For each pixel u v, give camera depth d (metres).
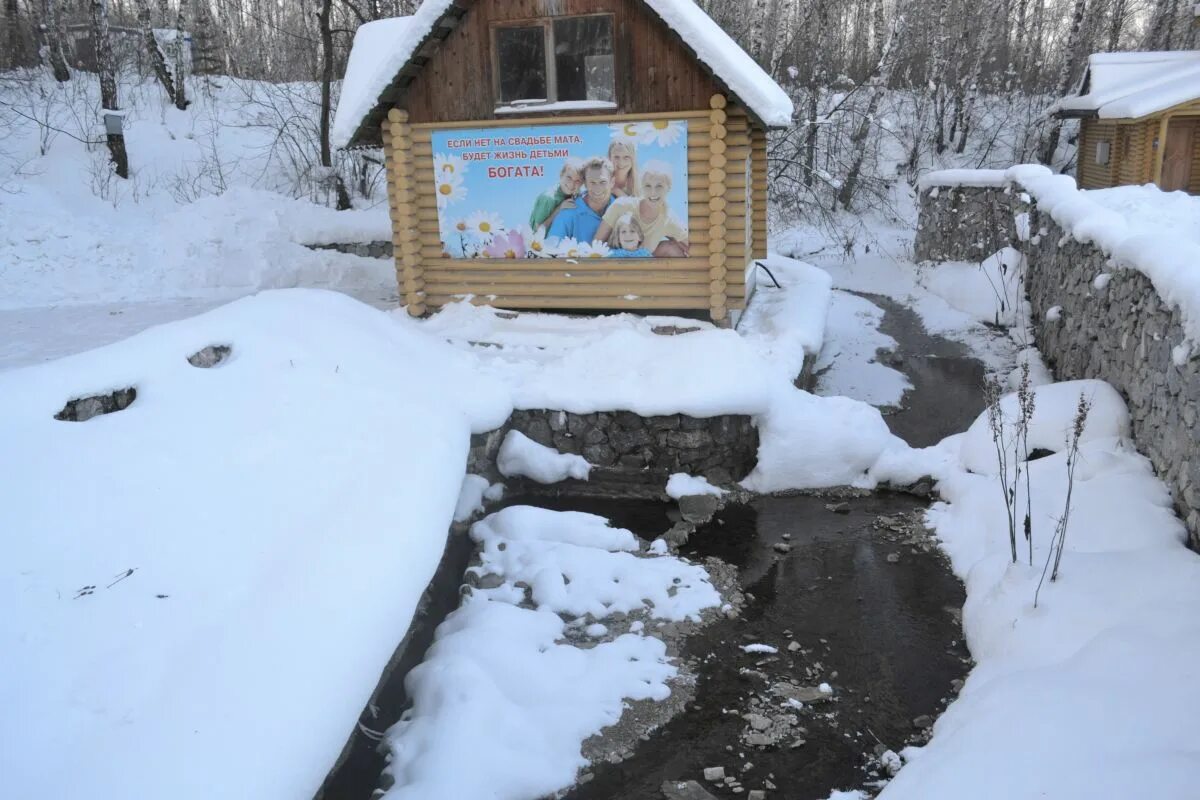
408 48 9.77
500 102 10.24
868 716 5.49
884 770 5.03
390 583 5.16
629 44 9.65
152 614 4.25
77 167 17.05
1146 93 20.73
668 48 9.55
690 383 8.62
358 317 8.70
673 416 8.60
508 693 5.52
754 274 12.86
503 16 9.86
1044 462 7.64
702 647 6.27
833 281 19.31
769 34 25.42
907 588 6.91
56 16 21.58
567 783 4.96
